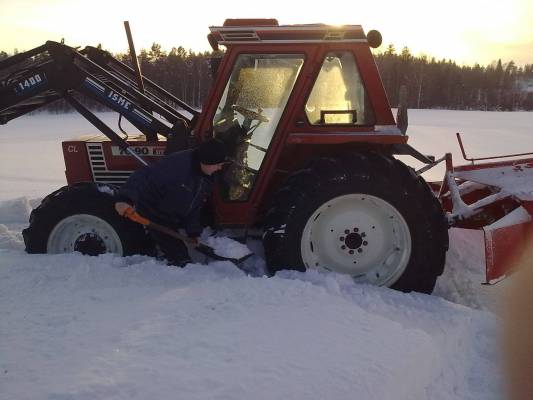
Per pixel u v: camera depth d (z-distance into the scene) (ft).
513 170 13.25
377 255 12.72
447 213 13.87
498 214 13.03
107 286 11.38
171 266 12.41
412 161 45.55
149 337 8.84
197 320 9.51
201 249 12.73
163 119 15.07
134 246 13.21
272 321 9.48
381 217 12.56
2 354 8.37
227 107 13.29
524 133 85.51
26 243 13.28
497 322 11.05
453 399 8.70
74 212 13.00
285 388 7.50
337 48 12.67
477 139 73.46
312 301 10.35
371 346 8.80
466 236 16.72
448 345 9.88
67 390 7.24
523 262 11.72
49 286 11.24
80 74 13.74
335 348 8.64
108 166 14.74
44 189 32.78
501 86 294.87
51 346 8.63
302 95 12.82
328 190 12.03
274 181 13.66
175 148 13.29
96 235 13.37
